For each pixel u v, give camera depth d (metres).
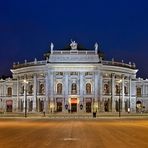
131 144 35.22
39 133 49.28
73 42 161.88
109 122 84.12
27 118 113.38
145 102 177.25
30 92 165.75
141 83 176.12
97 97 158.12
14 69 174.75
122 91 168.00
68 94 158.12
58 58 158.88
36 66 162.25
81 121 90.44
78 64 157.25
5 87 176.00
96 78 158.25
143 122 84.06
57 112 153.75
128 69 171.75
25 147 32.62
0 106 176.75
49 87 158.38
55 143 36.19
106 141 38.25
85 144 35.25
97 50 163.12
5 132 51.19
